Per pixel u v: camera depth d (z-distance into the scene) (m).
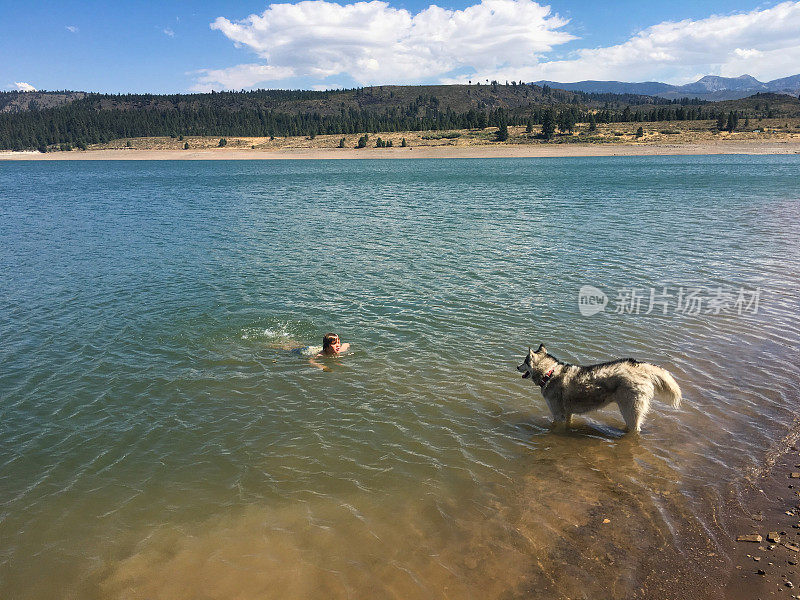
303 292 17.77
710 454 8.30
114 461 8.40
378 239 27.34
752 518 6.78
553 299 16.47
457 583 5.83
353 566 6.10
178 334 14.00
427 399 10.33
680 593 5.62
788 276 18.33
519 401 10.30
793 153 126.00
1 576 6.07
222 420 9.61
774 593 5.54
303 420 9.55
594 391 9.23
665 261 21.16
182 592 5.77
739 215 33.25
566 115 192.75
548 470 8.02
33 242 27.94
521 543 6.44
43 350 13.07
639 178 66.12
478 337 13.48
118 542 6.60
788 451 8.24
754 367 11.27
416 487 7.61
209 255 24.03
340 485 7.67
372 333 13.88
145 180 82.31
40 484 7.84
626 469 8.01
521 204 41.66
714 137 163.00
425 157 156.25
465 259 22.23
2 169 131.38
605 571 5.96
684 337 13.12
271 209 41.75
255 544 6.49
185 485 7.73
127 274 20.62
